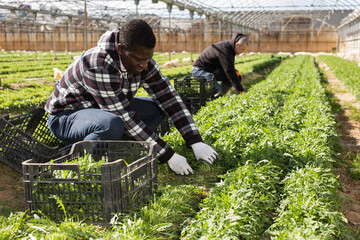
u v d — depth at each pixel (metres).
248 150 4.99
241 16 49.06
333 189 4.18
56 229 3.05
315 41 63.94
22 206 3.80
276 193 4.18
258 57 45.47
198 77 8.30
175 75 19.66
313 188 3.90
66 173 3.52
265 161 4.55
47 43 68.38
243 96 8.82
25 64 28.89
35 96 12.14
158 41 67.62
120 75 4.02
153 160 3.94
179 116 4.65
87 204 3.33
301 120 7.26
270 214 3.83
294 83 13.55
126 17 49.03
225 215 3.35
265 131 5.91
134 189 3.54
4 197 4.00
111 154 4.12
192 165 4.95
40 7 33.16
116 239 2.95
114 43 3.89
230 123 6.44
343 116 10.00
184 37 66.94
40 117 5.18
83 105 4.42
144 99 5.07
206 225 3.16
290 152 5.11
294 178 4.26
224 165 5.04
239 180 4.03
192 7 31.12
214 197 3.76
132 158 4.14
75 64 4.20
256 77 21.17
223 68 8.94
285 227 3.34
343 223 3.60
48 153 4.56
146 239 3.07
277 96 9.91
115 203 3.29
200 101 8.19
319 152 5.11
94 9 39.53
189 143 4.61
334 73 22.44
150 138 4.20
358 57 39.81
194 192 4.16
